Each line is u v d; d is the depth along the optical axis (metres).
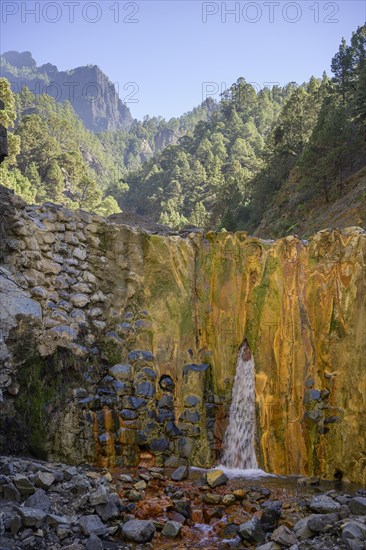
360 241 12.38
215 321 13.08
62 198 100.06
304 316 12.64
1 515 8.00
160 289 13.03
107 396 11.77
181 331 12.78
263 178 64.94
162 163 160.25
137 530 8.25
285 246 13.18
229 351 12.90
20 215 11.87
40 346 11.12
